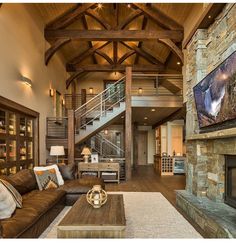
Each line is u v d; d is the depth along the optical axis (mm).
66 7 7738
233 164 3412
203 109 3906
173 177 8992
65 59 11039
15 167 5801
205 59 4320
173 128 11852
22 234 2469
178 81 9109
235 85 2832
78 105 12242
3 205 2658
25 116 6602
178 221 3684
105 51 12234
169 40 8164
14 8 5676
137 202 4906
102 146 12664
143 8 8055
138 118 11320
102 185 4949
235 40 3219
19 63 5918
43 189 4461
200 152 4246
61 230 2414
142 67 11227
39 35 7496
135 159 12750
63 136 9289
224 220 2918
